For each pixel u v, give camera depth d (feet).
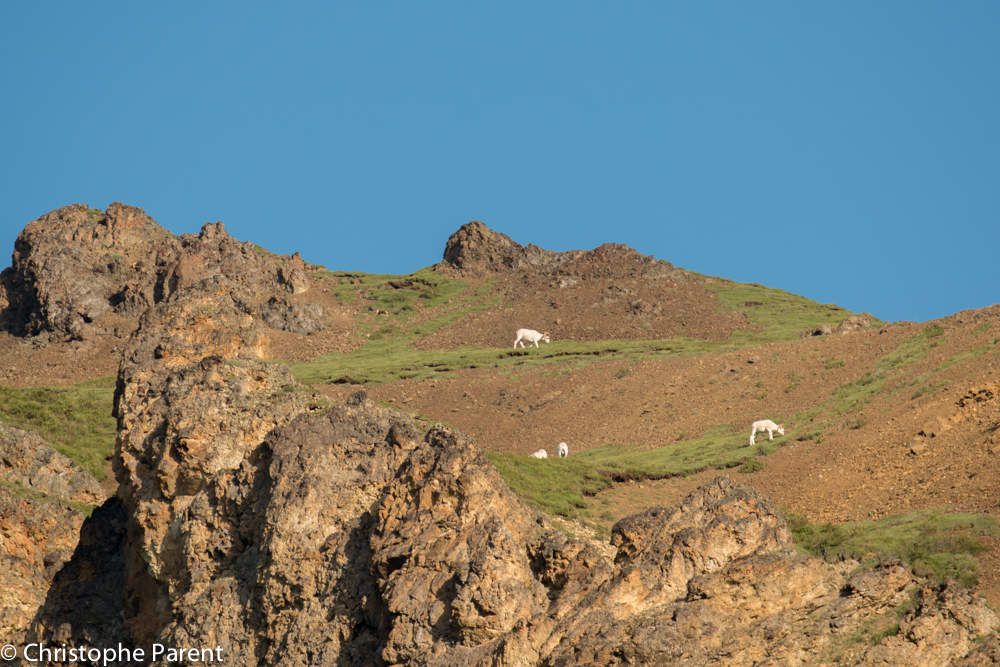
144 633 125.90
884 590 89.10
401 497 101.81
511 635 88.02
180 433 122.52
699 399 298.15
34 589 153.38
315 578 103.09
